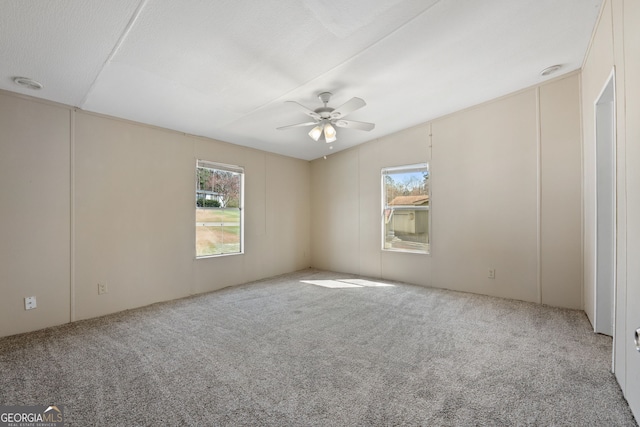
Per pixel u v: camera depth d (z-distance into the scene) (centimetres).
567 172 343
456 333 277
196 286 414
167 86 274
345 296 401
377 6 196
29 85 260
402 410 169
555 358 228
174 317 321
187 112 337
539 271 363
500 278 392
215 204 445
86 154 317
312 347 250
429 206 451
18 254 274
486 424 158
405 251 482
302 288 444
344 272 557
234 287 450
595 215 271
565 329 283
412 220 477
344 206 557
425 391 187
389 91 333
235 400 179
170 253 387
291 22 203
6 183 268
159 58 229
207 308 352
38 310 285
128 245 348
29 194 280
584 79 311
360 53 249
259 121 379
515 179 379
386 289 436
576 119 336
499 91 370
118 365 219
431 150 448
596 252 270
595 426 157
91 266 319
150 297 367
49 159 292
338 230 566
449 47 257
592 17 237
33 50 211
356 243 540
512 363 221
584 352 237
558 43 271
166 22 191
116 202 339
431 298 390
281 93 306
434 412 167
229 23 198
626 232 176
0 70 236
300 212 590
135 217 354
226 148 456
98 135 326
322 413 167
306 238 603
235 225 473
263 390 189
